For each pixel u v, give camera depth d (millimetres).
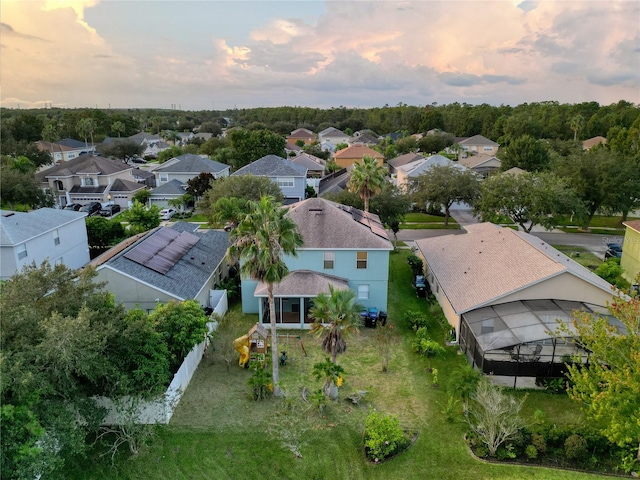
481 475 17375
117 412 18031
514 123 117000
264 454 18500
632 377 15227
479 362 23422
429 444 19109
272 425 20078
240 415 20859
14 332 14992
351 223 31312
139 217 49344
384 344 25688
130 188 68125
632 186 51188
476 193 54281
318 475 17531
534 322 23562
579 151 57656
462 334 26797
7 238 32281
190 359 23625
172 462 17906
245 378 23969
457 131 151250
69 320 14766
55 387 15664
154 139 142375
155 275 28422
